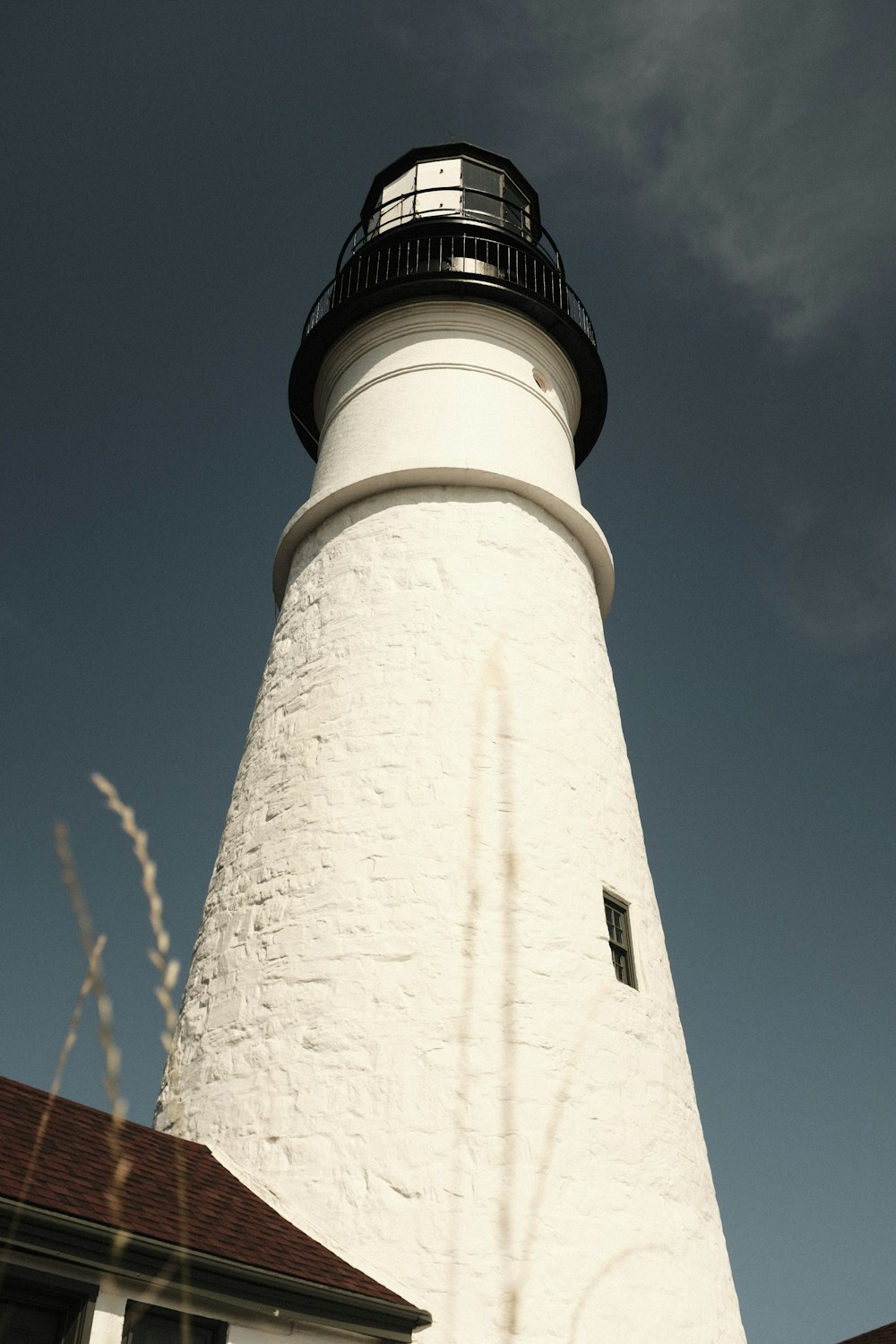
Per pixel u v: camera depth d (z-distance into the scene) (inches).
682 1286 372.8
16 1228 258.5
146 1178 330.6
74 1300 267.4
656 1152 395.9
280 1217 357.7
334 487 564.7
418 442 561.0
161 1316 281.4
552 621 517.0
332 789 456.8
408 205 701.3
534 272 673.0
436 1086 375.9
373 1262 346.0
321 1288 308.3
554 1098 379.2
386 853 431.2
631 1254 364.2
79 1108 368.2
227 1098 400.5
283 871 446.0
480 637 492.1
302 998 407.8
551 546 548.1
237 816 490.3
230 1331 291.6
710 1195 416.8
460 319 621.6
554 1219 355.9
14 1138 309.7
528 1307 336.5
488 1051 383.9
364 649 495.5
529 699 480.7
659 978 456.4
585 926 431.2
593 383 668.7
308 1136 376.2
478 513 538.3
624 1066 406.3
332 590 530.6
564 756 474.0
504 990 398.6
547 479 568.4
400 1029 389.7
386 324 628.4
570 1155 371.2
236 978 430.3
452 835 433.4
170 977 97.3
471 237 667.4
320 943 417.7
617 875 464.1
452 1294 337.1
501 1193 354.9
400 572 517.7
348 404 612.1
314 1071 389.4
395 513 540.4
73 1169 305.1
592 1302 347.6
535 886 428.1
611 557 590.2
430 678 478.3
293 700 504.4
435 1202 353.7
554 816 452.1
